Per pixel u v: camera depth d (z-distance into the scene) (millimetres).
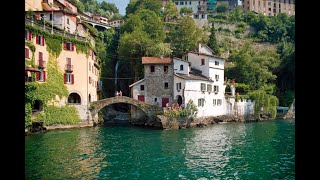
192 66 59750
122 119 60875
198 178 19469
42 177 19031
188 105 49719
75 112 46031
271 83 78938
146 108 48281
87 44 49094
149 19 86312
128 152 27719
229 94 65375
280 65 81500
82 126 46531
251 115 61938
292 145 31094
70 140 33562
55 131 40844
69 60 46219
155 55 68562
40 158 24312
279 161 23812
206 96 55562
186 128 47094
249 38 114562
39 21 45188
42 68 41500
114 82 73500
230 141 34094
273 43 112562
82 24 61844
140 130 43969
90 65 51969
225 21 120000
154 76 54344
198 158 25297
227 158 25203
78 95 48250
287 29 114375
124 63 72188
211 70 58156
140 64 67312
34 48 40250
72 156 25406
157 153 27406
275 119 64250
